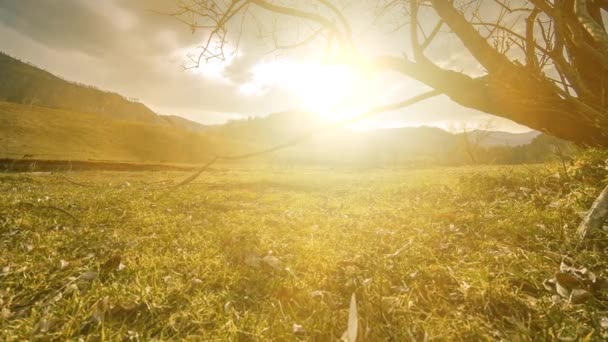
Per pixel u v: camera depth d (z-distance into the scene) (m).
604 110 2.91
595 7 3.89
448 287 2.22
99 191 7.96
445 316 1.86
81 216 4.71
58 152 60.66
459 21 3.41
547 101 3.31
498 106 3.53
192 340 1.68
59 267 2.62
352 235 3.77
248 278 2.48
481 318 1.85
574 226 3.15
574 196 3.87
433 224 3.94
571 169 4.64
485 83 3.53
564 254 2.59
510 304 1.94
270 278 2.50
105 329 1.71
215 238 3.62
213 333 1.76
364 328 1.71
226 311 1.98
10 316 1.88
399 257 2.86
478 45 3.38
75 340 1.63
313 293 2.18
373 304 2.01
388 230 3.86
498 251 2.81
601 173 4.09
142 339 1.69
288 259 2.93
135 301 2.02
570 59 3.79
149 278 2.43
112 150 76.88
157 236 3.68
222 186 11.19
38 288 2.25
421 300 2.10
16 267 2.55
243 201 7.33
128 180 14.76
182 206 6.20
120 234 3.77
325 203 6.96
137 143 86.81
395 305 1.98
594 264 2.31
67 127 79.06
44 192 7.40
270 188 11.26
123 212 5.10
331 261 2.81
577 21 3.42
